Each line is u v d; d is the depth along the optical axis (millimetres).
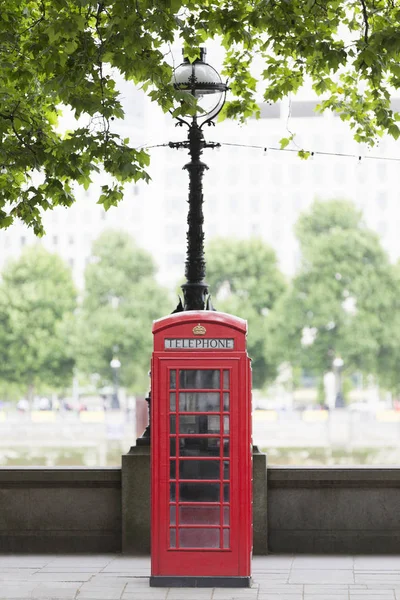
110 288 103438
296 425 74125
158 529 13648
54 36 13570
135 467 15734
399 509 15789
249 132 144500
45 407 119750
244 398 13633
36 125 16953
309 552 15844
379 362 94125
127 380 101438
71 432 74000
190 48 15023
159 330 13664
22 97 16734
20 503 16031
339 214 96375
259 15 14992
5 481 16000
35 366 101438
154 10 13891
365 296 93438
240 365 13625
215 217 145500
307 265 94812
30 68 16219
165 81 14500
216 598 12938
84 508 16000
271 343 95250
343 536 15805
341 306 93500
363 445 63781
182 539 13633
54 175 16906
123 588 13500
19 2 15734
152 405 13703
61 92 14555
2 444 68438
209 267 102125
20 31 16656
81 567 14852
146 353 101375
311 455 55094
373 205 144750
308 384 139000
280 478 15836
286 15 14898
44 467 16094
